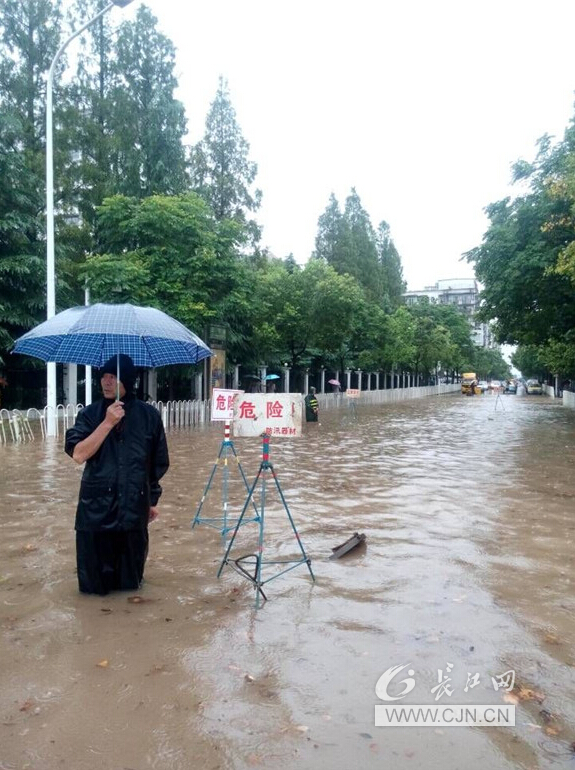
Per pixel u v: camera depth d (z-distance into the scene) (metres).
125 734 2.89
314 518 7.32
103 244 22.88
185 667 3.53
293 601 4.59
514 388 75.06
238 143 33.41
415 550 5.98
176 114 27.38
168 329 4.77
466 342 69.56
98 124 27.45
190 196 21.25
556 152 19.11
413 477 10.39
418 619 4.28
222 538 6.31
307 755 2.75
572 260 14.66
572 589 4.95
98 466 4.52
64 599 4.57
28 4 25.53
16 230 20.03
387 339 40.62
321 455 13.29
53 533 6.41
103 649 3.75
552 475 10.77
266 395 5.09
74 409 18.08
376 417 27.34
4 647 3.78
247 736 2.88
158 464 4.74
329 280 29.09
